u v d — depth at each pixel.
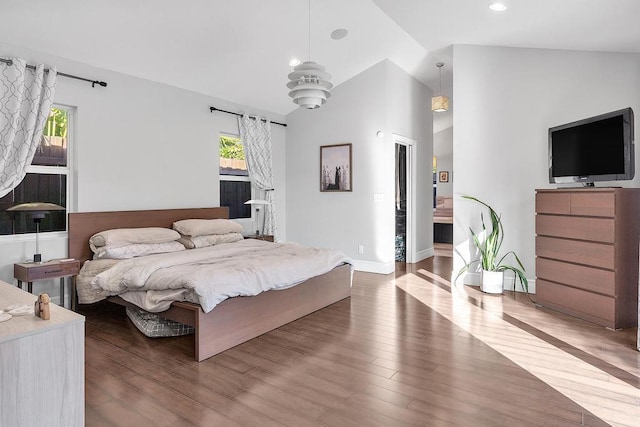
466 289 4.64
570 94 4.14
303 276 3.46
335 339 3.01
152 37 3.92
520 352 2.73
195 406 2.03
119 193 4.35
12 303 1.79
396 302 4.08
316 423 1.88
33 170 3.79
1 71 3.42
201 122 5.25
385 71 5.53
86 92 4.05
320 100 3.36
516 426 1.84
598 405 2.03
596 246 3.31
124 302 3.28
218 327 2.74
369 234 5.74
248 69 4.96
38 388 1.45
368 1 4.10
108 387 2.24
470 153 4.75
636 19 3.07
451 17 3.96
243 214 6.05
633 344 2.88
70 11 3.33
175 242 4.36
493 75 4.60
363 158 5.76
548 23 3.54
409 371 2.44
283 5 3.95
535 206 4.03
